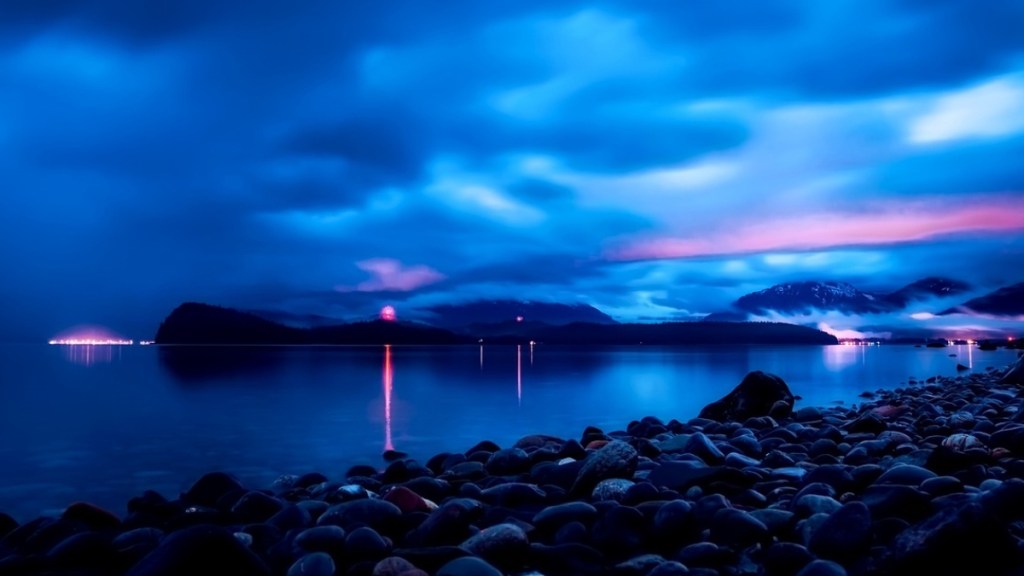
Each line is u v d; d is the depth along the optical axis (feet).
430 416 56.75
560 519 19.15
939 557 13.85
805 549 15.62
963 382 81.51
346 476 31.96
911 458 24.54
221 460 37.45
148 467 35.63
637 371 124.06
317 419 54.75
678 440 31.14
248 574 14.96
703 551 16.15
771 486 22.17
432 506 21.03
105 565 16.99
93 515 22.07
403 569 14.97
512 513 20.31
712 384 90.53
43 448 41.04
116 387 87.40
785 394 50.24
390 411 60.18
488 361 177.78
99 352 291.99
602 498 21.86
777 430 36.47
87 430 48.85
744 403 49.90
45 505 27.99
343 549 17.16
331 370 130.52
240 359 199.52
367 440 44.37
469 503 20.39
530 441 35.65
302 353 274.36
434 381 98.12
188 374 118.01
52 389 84.58
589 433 37.68
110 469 35.01
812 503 18.10
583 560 16.44
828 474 21.53
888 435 33.01
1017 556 13.96
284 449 40.93
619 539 17.52
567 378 103.76
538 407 63.52
